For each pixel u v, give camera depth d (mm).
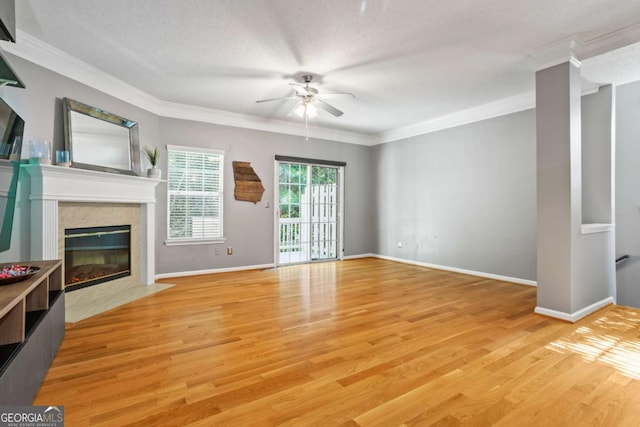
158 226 4918
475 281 4883
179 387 1973
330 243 6887
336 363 2287
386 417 1696
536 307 3387
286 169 6297
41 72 3254
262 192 5879
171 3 2529
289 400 1845
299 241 6461
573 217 3182
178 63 3574
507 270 4887
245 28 2883
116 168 4031
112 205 4070
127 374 2121
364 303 3727
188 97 4699
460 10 2621
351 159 7066
